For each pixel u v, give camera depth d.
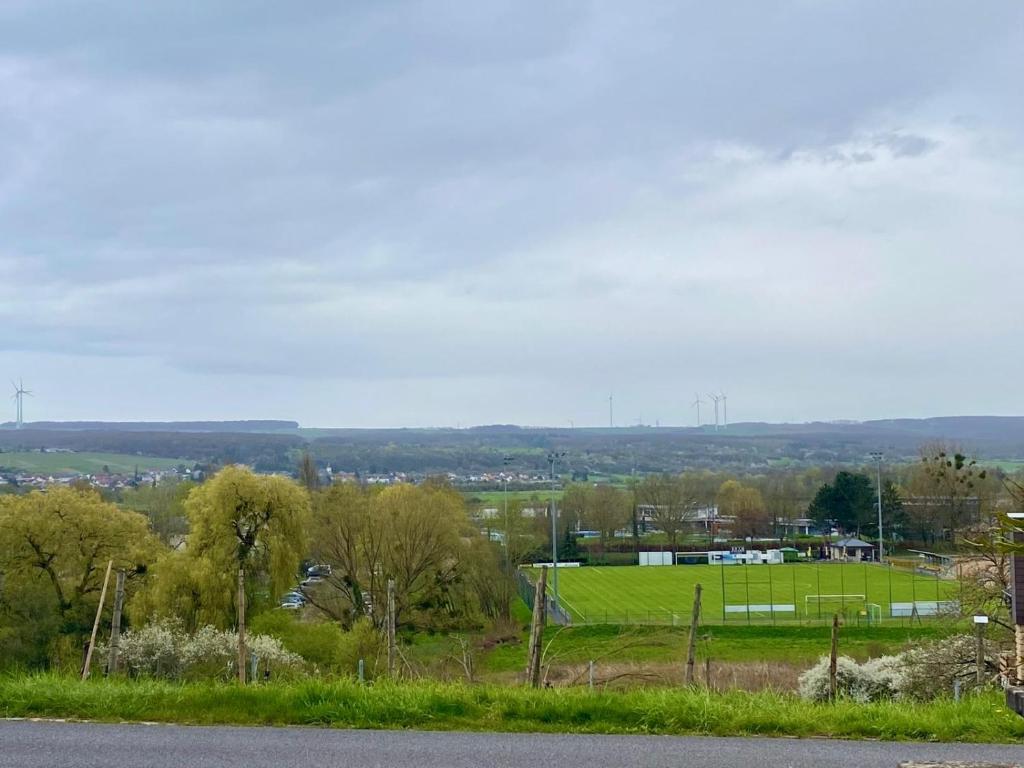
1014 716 11.61
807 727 11.33
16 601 39.78
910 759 10.14
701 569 105.25
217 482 47.00
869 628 55.16
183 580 44.41
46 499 44.16
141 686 12.66
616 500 126.31
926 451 86.81
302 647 41.16
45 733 10.77
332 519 52.94
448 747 10.37
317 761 9.80
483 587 59.75
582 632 54.78
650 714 11.48
